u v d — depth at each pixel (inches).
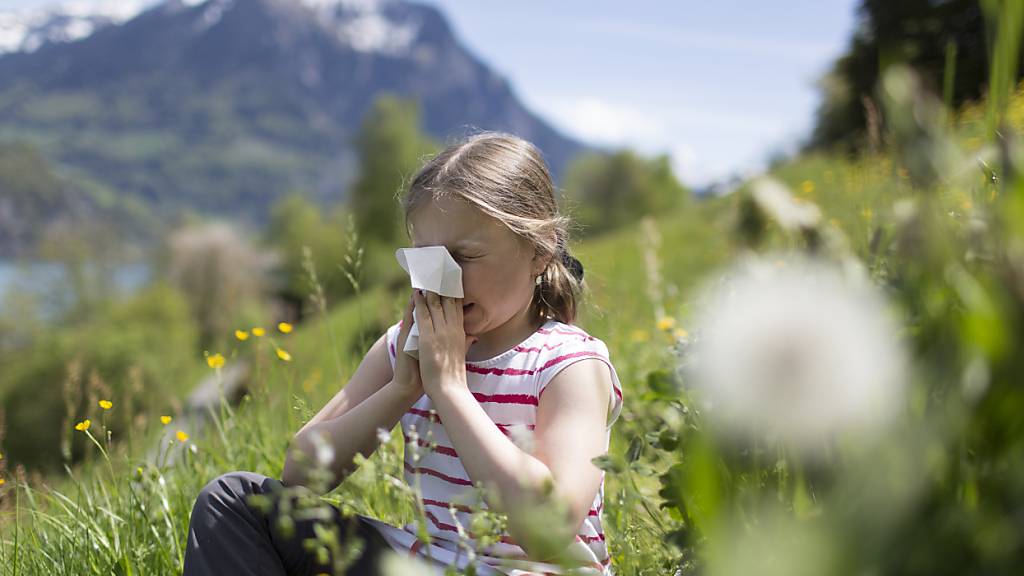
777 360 19.4
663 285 189.0
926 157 21.2
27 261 1619.1
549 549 32.3
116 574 75.4
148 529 80.5
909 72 21.5
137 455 98.0
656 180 2635.3
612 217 2578.7
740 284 24.4
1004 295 21.0
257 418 105.2
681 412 53.1
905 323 28.0
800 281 21.2
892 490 19.3
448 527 63.3
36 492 91.0
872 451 20.8
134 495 81.0
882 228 43.7
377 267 1011.3
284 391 107.7
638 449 50.7
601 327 145.7
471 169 65.7
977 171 31.6
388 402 65.2
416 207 66.9
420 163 74.9
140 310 1604.3
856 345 19.6
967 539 19.7
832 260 25.1
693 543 40.6
